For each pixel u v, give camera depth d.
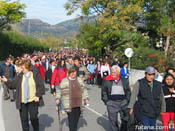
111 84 5.50
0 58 32.44
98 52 26.36
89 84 17.09
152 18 24.44
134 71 17.00
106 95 5.55
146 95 4.54
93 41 25.73
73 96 5.32
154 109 4.54
